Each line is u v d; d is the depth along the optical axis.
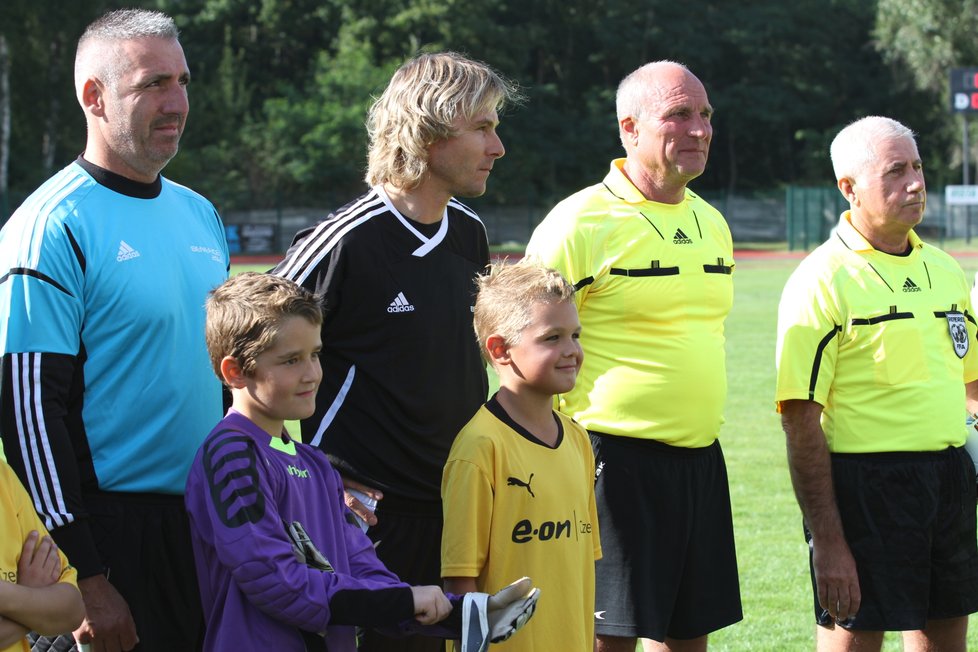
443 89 3.79
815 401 4.39
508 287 3.57
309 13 62.00
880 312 4.38
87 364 3.57
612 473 4.27
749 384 13.29
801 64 64.56
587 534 3.68
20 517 3.10
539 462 3.58
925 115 60.78
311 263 3.84
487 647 2.96
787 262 39.69
